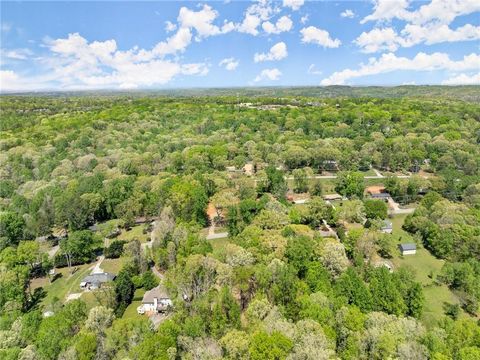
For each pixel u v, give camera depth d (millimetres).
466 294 77750
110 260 97750
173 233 92875
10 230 104000
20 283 78000
